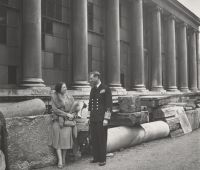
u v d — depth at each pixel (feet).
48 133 24.02
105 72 61.46
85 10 51.85
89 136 26.66
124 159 26.14
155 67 80.94
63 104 24.04
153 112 40.57
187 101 57.77
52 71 52.24
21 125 22.39
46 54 51.16
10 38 44.98
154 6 80.84
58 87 24.36
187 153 28.55
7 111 23.30
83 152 27.86
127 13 75.61
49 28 51.88
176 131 40.60
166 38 92.63
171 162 24.72
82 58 50.93
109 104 24.62
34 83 40.65
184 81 102.94
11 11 45.21
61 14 54.65
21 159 22.11
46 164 23.59
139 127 33.81
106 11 61.46
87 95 46.57
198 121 50.88
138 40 70.28
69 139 23.77
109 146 28.02
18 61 45.80
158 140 37.19
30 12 40.98
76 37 51.06
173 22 92.68
